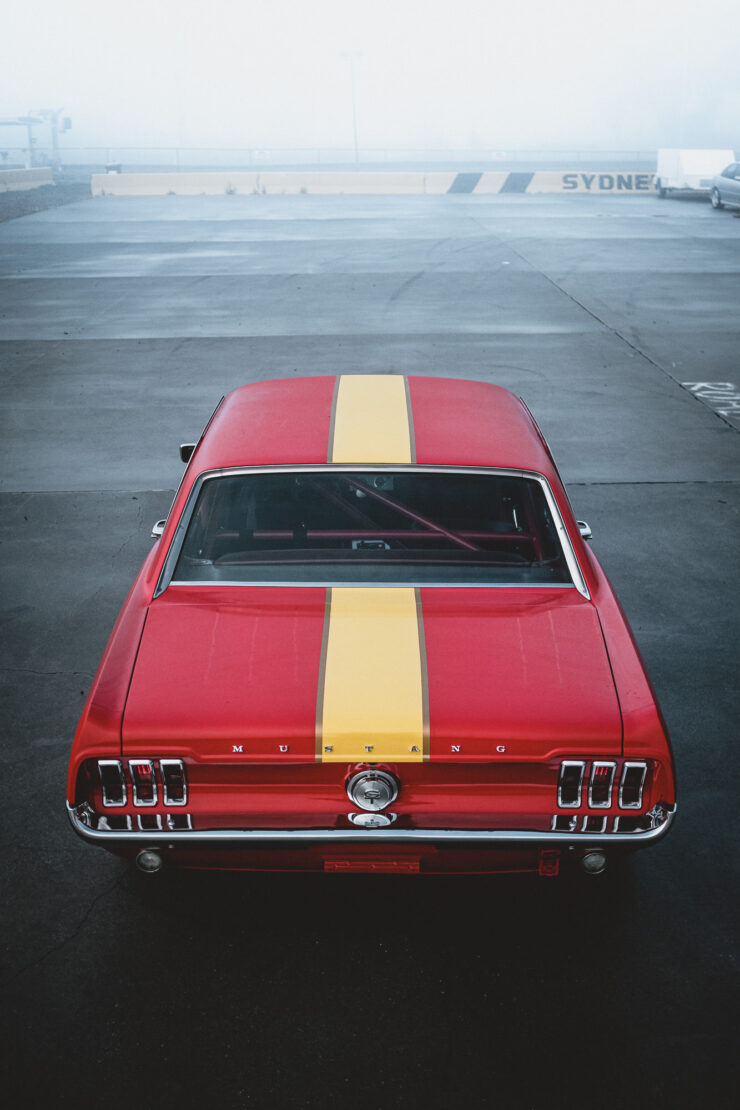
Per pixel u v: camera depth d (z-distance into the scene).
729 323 12.98
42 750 4.00
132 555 5.96
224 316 13.51
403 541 3.21
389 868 2.78
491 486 3.32
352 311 13.76
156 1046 2.64
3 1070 2.57
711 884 3.28
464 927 3.08
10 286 16.08
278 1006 2.77
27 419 8.86
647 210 29.95
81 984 2.85
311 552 3.19
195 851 2.74
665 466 7.62
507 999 2.80
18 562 5.85
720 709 4.29
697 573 5.70
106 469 7.54
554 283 16.14
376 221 26.48
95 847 3.46
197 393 9.67
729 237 22.67
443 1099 2.50
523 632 2.92
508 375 10.29
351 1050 2.63
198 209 31.05
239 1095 2.50
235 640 2.87
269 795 2.66
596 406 9.23
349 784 2.60
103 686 2.74
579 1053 2.63
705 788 3.77
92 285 16.16
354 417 3.64
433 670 2.75
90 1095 2.50
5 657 4.74
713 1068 2.59
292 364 10.70
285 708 2.63
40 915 3.12
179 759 2.60
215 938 3.03
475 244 21.31
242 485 3.32
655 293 15.22
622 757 2.59
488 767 2.61
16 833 3.51
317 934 3.05
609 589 3.29
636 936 3.04
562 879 3.29
